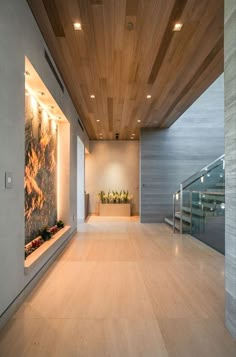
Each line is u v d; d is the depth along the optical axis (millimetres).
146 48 3891
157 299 2928
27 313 2592
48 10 3068
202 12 3105
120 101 6328
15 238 2658
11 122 2539
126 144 11828
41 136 4707
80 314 2576
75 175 7125
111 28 3404
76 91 5668
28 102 3959
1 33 2283
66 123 6012
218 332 2268
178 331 2281
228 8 2227
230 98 2211
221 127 9289
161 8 3033
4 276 2375
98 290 3176
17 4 2660
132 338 2168
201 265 4219
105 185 11828
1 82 2299
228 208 2258
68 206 6188
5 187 2395
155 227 8234
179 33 3521
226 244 2311
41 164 4711
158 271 3910
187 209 7098
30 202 4090
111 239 6324
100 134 10648
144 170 9289
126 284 3377
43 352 1983
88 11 3084
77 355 1949
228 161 2252
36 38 3299
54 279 3545
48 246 4059
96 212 11867
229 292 2277
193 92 5688
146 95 5887
